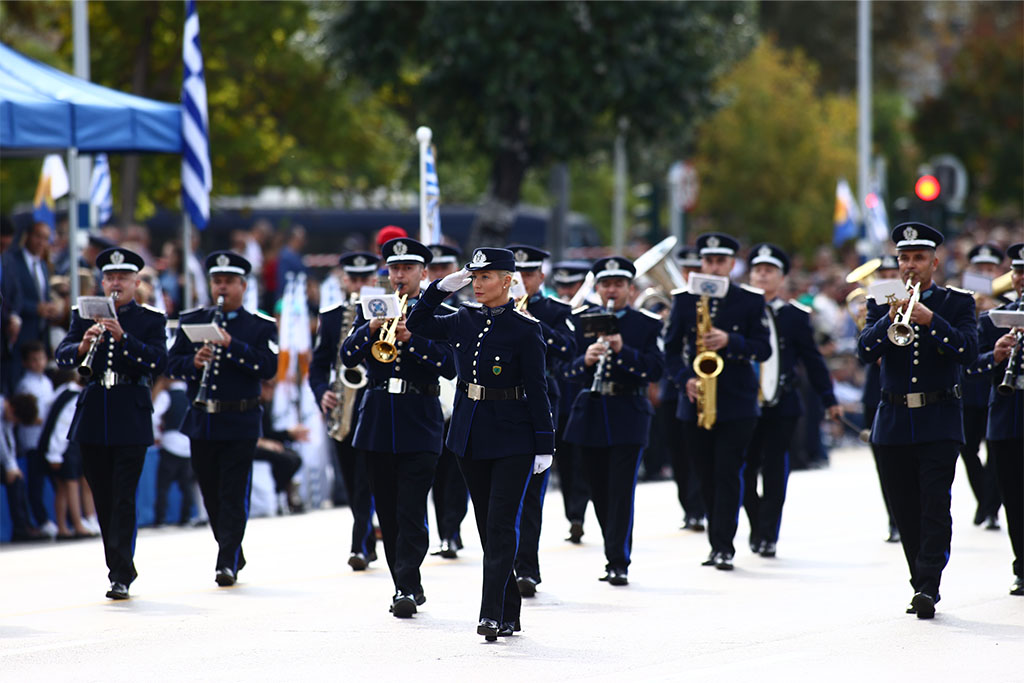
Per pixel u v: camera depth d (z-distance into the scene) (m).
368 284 47.41
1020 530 39.69
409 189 120.62
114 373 40.47
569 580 42.56
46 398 55.41
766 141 152.38
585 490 50.41
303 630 35.41
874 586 41.31
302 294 62.53
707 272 45.84
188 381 42.97
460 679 30.31
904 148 193.25
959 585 41.22
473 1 77.75
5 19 116.06
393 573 38.03
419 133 52.94
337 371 45.16
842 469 74.62
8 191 123.19
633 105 81.50
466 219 144.62
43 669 31.78
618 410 42.25
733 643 33.69
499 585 33.69
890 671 30.83
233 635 34.94
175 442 58.06
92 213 73.94
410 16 81.38
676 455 53.56
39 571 45.75
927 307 37.16
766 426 47.91
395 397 37.50
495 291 34.09
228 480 42.41
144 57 112.50
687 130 84.38
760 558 46.78
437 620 36.56
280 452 60.25
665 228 131.00
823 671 30.86
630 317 43.25
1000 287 47.88
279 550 49.41
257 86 122.31
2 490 54.25
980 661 31.67
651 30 78.94
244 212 132.75
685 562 45.97
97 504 40.78
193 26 59.12
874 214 104.38
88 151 58.94
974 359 36.31
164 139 58.00
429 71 81.12
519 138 83.38
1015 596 39.34
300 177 126.75
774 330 47.62
